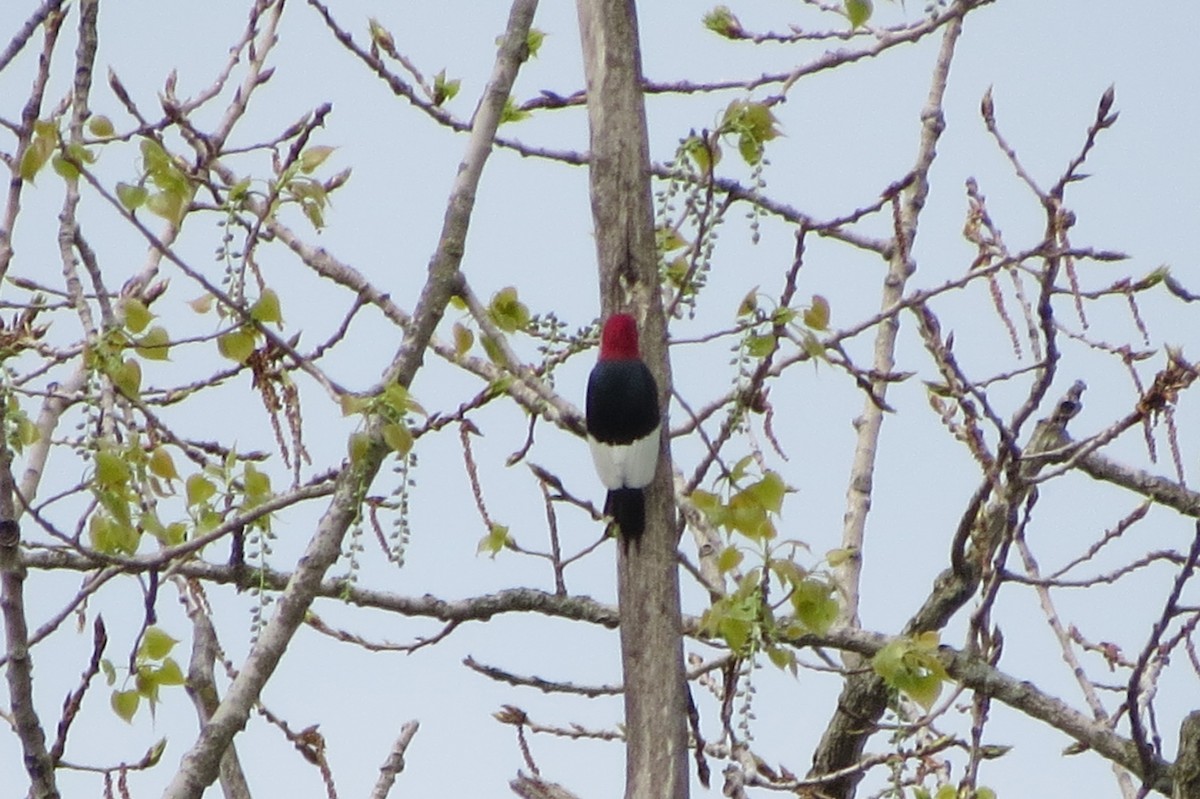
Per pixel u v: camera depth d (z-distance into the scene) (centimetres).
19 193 931
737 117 1020
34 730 753
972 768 973
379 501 912
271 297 891
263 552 934
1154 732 1087
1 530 753
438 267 911
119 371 918
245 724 780
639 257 1044
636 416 1015
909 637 1014
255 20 1096
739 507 957
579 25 1073
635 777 985
